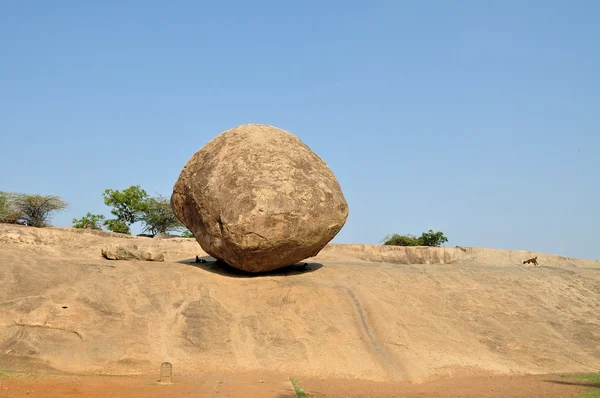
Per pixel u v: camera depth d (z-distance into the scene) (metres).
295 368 14.13
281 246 17.39
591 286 21.17
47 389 11.02
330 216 17.92
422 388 12.96
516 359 15.70
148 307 16.06
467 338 16.47
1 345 13.59
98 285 16.59
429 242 46.75
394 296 18.42
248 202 16.97
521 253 32.59
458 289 19.62
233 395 11.16
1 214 35.19
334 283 18.67
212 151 18.89
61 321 14.62
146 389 11.41
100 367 13.32
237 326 15.70
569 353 16.34
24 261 17.45
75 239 25.91
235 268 19.16
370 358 14.84
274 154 18.25
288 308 16.77
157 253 20.50
